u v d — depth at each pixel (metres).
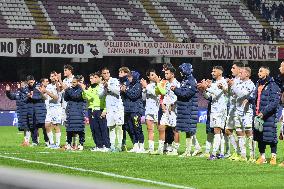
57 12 52.31
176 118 18.28
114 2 55.47
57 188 2.78
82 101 20.75
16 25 49.75
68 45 46.25
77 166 15.00
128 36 52.81
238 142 17.25
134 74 20.02
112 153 19.36
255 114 15.79
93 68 51.25
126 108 20.03
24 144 23.53
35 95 22.95
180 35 54.78
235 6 59.94
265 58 52.62
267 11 60.28
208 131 18.36
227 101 17.30
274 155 16.22
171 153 19.12
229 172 14.09
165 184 11.44
